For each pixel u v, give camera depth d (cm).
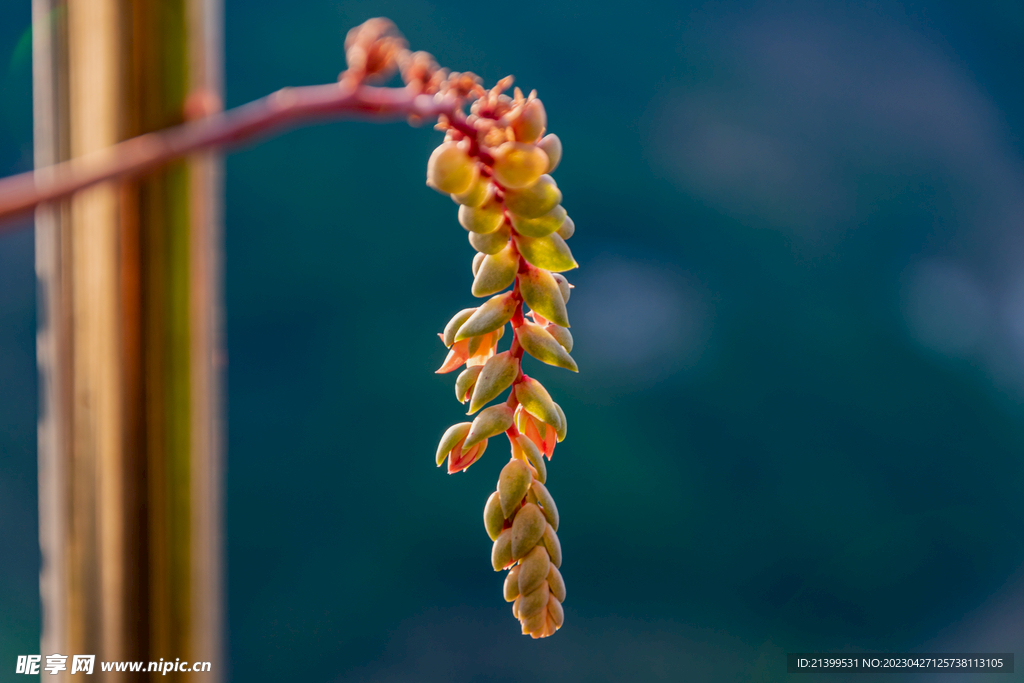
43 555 50
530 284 53
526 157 50
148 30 49
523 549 53
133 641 50
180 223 50
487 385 53
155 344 50
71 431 50
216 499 50
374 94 48
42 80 50
